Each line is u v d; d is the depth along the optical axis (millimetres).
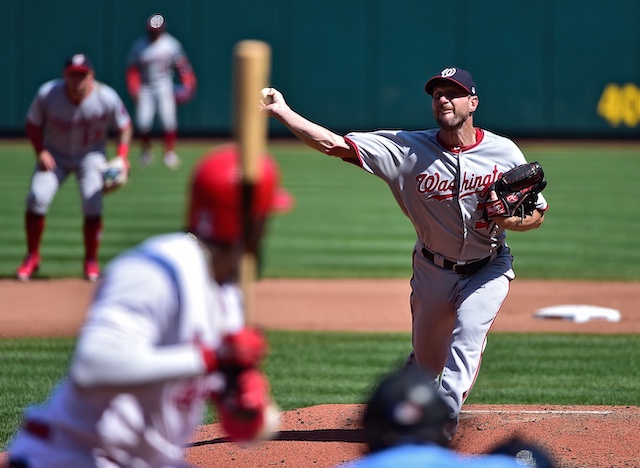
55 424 10266
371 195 75625
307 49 104500
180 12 103438
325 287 42312
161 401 10164
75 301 37469
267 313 36812
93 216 40438
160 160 90250
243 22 104000
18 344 30625
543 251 52406
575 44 105000
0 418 22609
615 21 104500
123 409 10078
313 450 20016
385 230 59531
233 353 9500
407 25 104250
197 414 10672
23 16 102625
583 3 104438
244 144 9453
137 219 58812
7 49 103250
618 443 20547
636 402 24859
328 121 105188
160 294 9641
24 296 38250
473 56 104688
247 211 9656
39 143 39344
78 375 9469
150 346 9680
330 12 104125
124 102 103312
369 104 105062
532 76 105188
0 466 17391
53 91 38375
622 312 37594
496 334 33750
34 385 25750
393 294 40906
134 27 102562
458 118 19625
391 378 8562
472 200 19984
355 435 21172
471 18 104125
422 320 21141
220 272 10203
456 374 19359
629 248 53406
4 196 68938
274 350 30984
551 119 106062
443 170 19938
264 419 9977
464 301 20125
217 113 105250
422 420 8336
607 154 98250
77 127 39000
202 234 10023
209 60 104312
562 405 24250
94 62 102875
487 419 22641
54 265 45438
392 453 8305
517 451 8688
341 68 104688
